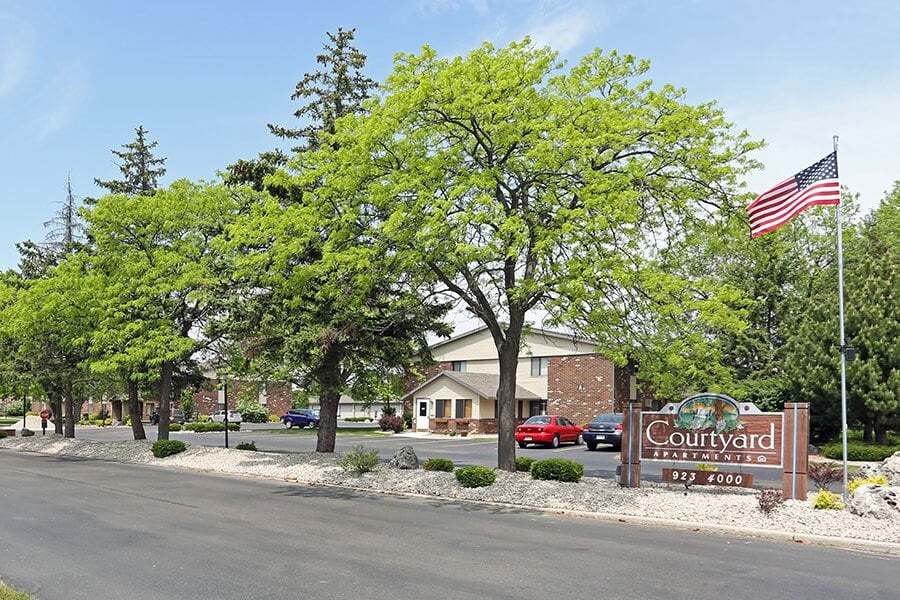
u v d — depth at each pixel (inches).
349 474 751.7
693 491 622.8
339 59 1042.1
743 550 419.5
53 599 303.4
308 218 701.9
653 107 647.8
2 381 1346.0
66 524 483.8
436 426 1834.4
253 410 2667.3
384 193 631.2
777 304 1408.7
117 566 361.4
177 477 794.2
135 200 1043.9
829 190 554.3
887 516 482.3
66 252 1551.4
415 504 596.4
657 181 629.9
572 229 573.0
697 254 897.5
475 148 658.8
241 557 383.9
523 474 698.2
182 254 1026.7
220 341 1075.9
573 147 585.0
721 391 640.4
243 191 1014.4
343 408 2970.0
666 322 637.3
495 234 599.5
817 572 365.1
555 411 1676.9
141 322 995.3
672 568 369.1
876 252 1320.1
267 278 810.2
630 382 1647.4
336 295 771.4
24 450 1270.9
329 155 732.0
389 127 636.1
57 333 1181.1
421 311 846.5
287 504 587.5
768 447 581.9
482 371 1971.0
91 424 2613.2
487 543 429.7
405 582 333.7
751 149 646.5
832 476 608.7
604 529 485.7
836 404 1081.4
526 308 710.5
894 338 1047.6
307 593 313.7
